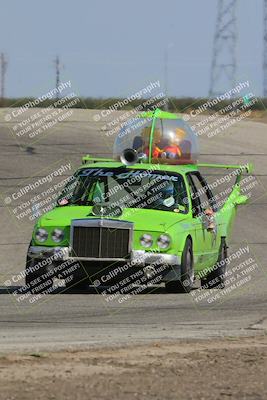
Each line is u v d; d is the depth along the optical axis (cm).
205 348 2658
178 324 3219
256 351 2611
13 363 2367
